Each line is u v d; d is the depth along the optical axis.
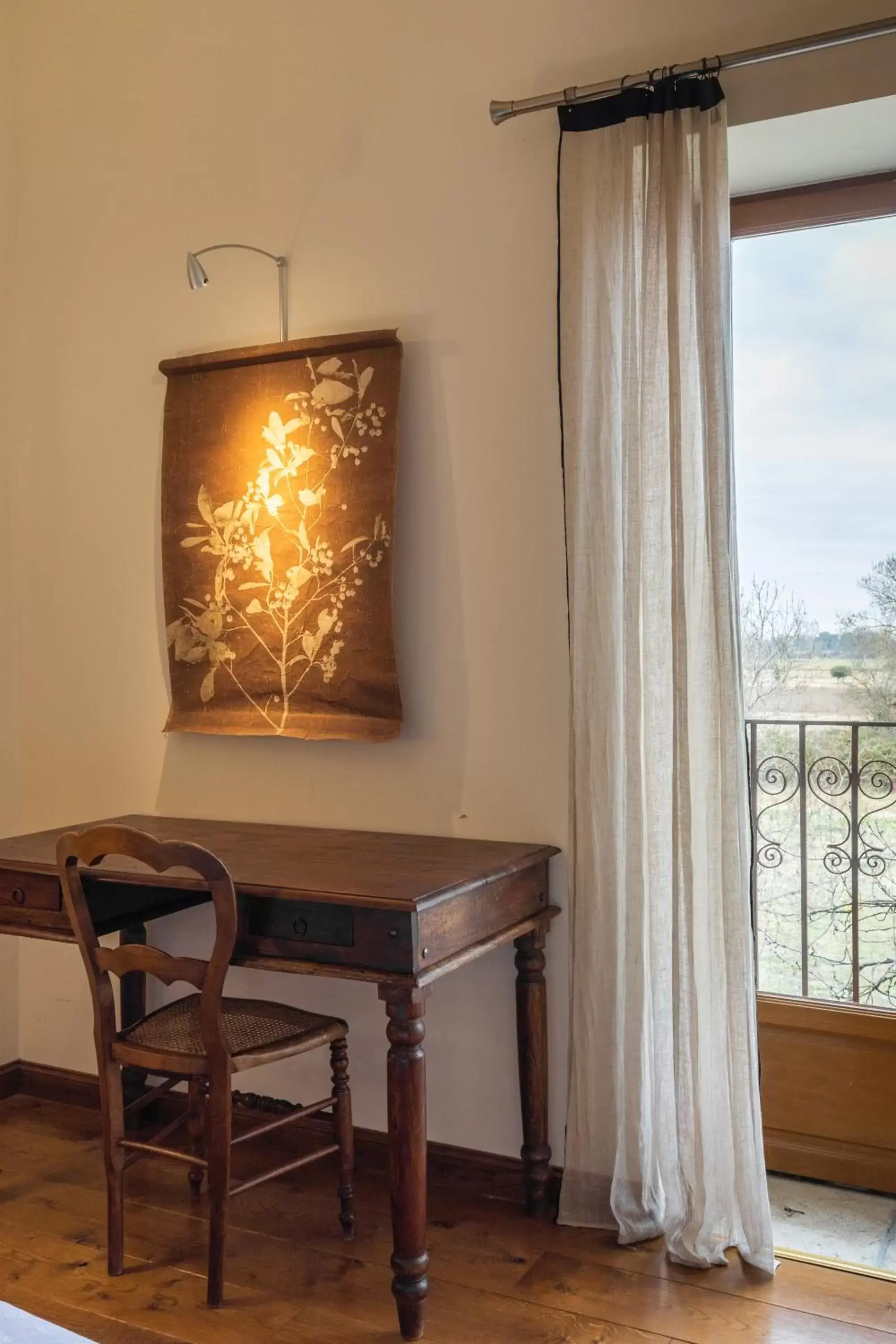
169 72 3.22
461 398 2.82
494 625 2.78
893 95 2.35
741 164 2.67
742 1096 2.36
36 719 3.47
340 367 2.90
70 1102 3.39
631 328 2.49
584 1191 2.57
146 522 3.27
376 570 2.85
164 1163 2.99
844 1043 2.74
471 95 2.80
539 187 2.72
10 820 3.47
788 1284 2.34
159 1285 2.38
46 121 3.42
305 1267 2.45
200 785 3.19
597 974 2.54
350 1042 2.97
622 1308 2.26
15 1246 2.54
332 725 2.92
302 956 2.27
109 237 3.32
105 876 2.46
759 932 2.90
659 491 2.47
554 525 2.71
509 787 2.77
